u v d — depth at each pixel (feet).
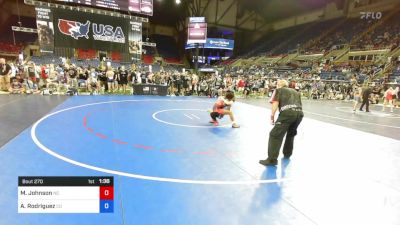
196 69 80.59
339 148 20.20
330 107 52.47
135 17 64.13
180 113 32.68
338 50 103.09
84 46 60.54
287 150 16.98
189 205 10.41
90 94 50.60
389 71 77.46
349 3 113.91
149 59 135.44
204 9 130.52
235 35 151.02
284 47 129.59
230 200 11.02
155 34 150.00
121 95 52.06
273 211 10.32
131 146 17.88
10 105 32.01
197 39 77.97
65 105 34.53
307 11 133.90
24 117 25.35
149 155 16.19
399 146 21.39
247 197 11.36
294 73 96.48
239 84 66.90
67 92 47.19
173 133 22.21
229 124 27.53
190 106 39.58
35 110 29.48
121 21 63.05
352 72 83.87
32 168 13.11
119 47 63.82
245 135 22.74
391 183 13.52
